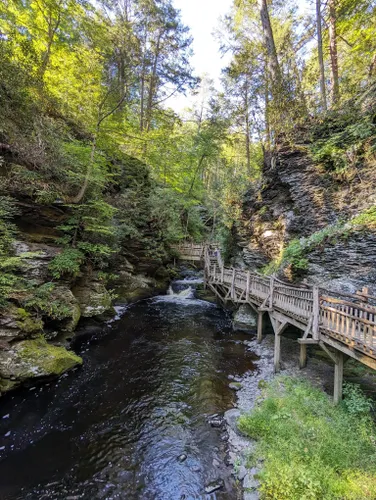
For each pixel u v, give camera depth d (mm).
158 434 5316
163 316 13445
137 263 16766
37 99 9242
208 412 6000
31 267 7961
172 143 20781
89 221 11203
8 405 5793
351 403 5496
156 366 8180
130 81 13547
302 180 11367
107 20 13492
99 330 10391
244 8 16266
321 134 11633
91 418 5715
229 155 27562
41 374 6312
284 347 9492
